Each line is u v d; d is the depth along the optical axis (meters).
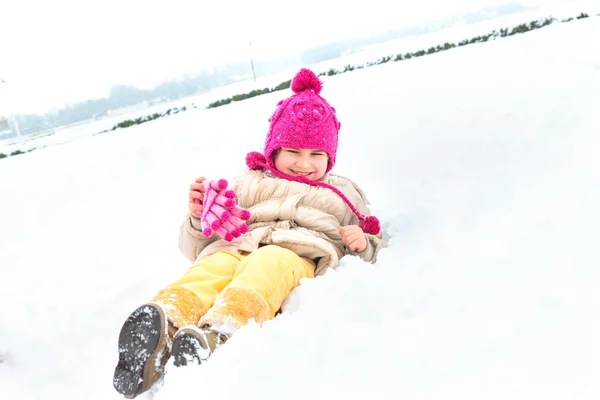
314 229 2.04
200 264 1.75
